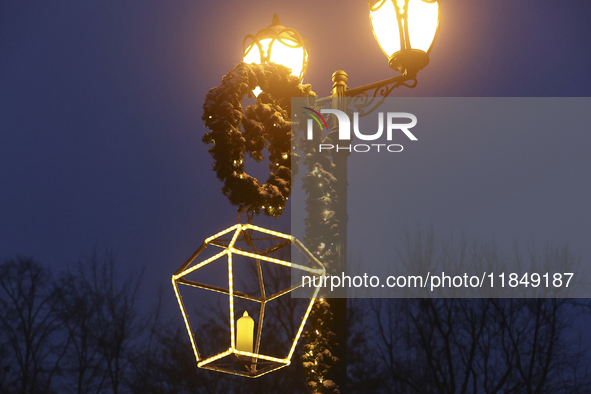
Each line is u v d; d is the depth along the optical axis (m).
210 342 19.50
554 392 18.27
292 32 4.79
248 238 3.75
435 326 19.03
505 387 18.66
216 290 3.87
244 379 18.00
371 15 4.47
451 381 18.22
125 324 21.09
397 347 18.78
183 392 19.12
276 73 4.29
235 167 3.86
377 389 18.31
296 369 17.12
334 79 4.61
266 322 17.64
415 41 4.28
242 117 3.99
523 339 18.83
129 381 20.16
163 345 20.31
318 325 4.08
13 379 20.34
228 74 4.06
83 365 20.62
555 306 18.70
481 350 18.95
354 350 18.66
